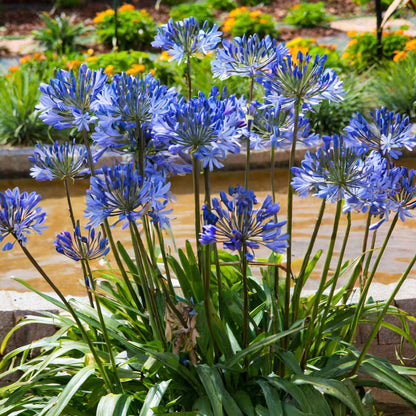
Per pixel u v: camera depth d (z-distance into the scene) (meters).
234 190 1.94
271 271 2.51
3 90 7.95
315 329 2.40
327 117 7.93
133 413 2.29
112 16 13.21
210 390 2.05
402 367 2.38
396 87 8.52
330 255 2.16
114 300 2.53
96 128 2.13
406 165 7.21
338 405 2.29
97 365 2.17
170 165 2.19
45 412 2.13
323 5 15.70
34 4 17.70
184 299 2.54
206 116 1.89
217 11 16.97
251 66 2.14
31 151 7.12
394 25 14.28
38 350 2.96
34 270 4.76
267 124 2.23
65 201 6.32
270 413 2.04
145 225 2.30
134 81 2.01
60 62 9.98
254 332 2.43
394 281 4.45
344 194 2.01
